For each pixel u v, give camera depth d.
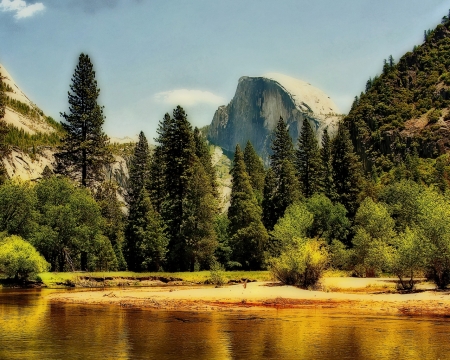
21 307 31.38
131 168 111.69
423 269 41.41
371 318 26.78
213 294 38.75
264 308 31.45
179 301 34.50
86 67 77.81
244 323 24.84
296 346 18.72
